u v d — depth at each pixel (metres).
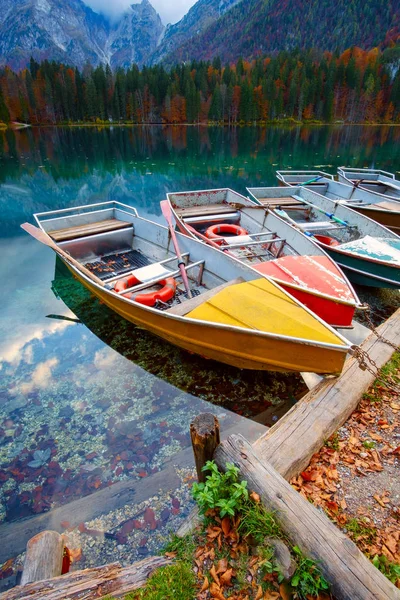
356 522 1.99
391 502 2.10
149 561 1.75
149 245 5.98
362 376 3.04
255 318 3.31
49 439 3.10
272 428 2.51
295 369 3.21
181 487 2.62
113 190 13.50
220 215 7.14
